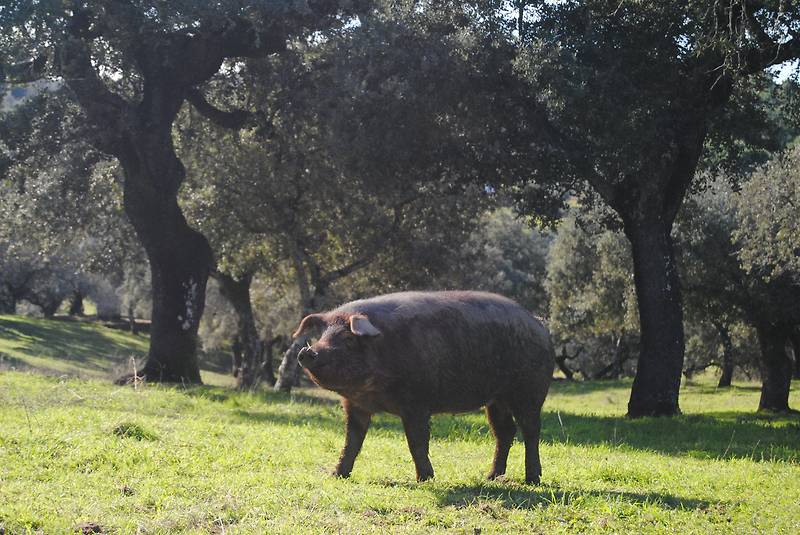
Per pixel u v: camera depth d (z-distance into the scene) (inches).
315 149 1521.9
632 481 540.1
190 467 483.5
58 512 365.1
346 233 1621.6
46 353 2440.9
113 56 1353.3
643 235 1270.9
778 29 1082.7
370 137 1258.6
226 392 1203.2
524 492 463.8
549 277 2869.1
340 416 945.5
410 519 385.1
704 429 1066.1
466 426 920.9
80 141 1526.8
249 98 1545.3
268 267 1769.2
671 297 1270.9
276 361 3440.0
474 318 493.0
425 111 1235.9
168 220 1406.3
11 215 1657.2
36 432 537.0
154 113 1350.9
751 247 1421.0
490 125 1254.9
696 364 2795.3
